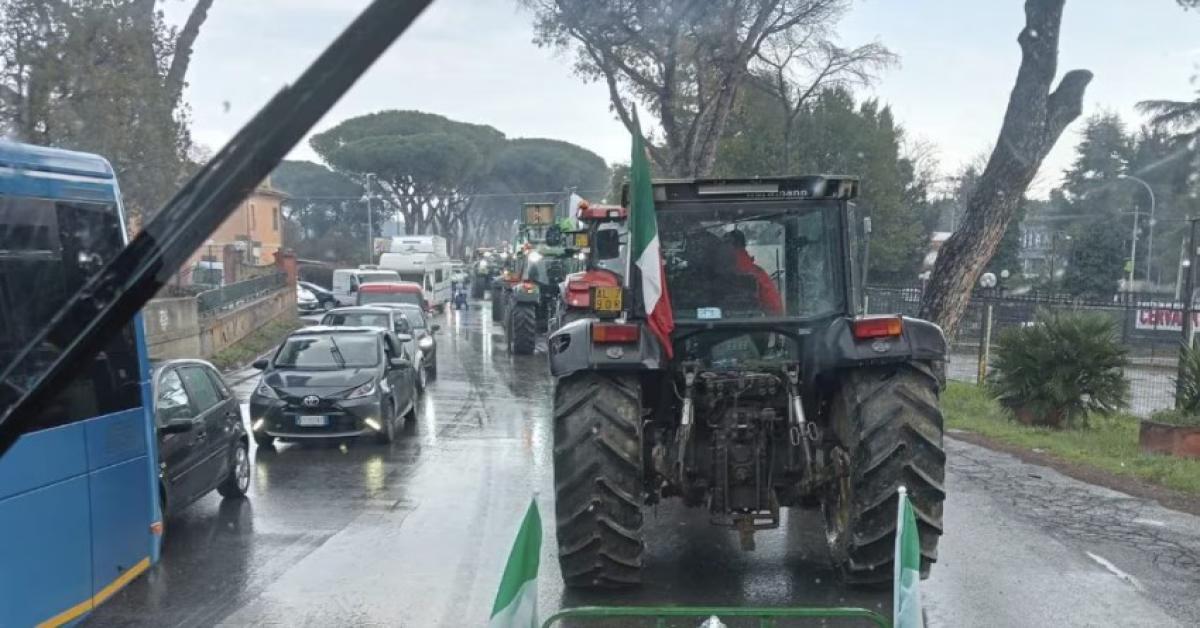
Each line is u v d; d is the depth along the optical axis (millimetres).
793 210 6266
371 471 9859
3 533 4277
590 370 5883
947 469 9555
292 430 10891
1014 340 13094
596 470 5680
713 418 5945
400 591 5973
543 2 20750
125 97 13445
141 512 5523
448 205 55969
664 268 6301
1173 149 40438
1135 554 6641
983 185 15203
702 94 22516
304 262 52969
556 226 19594
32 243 4695
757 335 6289
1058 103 14648
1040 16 14289
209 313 22438
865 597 5773
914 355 5789
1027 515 7707
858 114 33312
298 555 6793
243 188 2730
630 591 5910
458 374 19266
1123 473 9305
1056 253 41406
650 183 5402
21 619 4391
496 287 33375
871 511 5637
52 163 4891
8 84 12438
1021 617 5414
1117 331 14414
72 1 12953
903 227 37188
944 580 6070
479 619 5473
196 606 5715
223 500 8570
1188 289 12375
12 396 3869
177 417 7477
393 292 23906
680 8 20531
